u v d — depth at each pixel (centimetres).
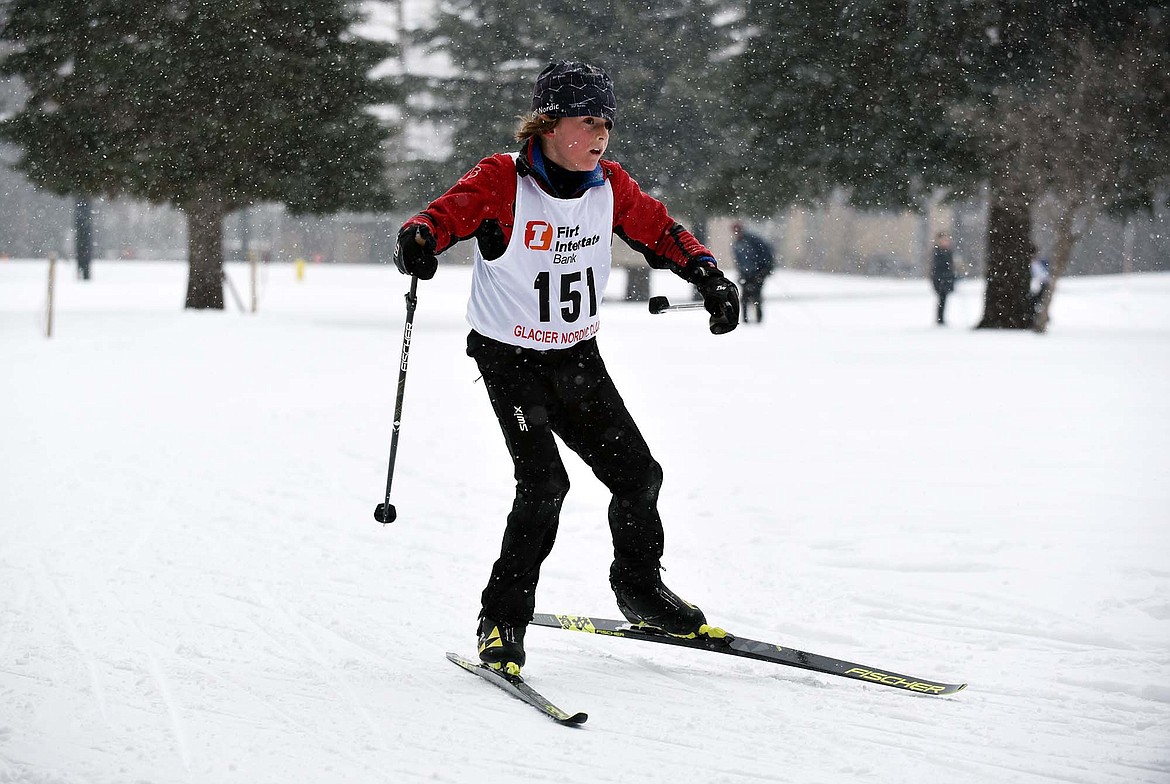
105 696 1230
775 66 7794
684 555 1822
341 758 1050
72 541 1972
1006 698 1200
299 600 1631
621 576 1326
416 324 7081
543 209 1248
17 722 1148
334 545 1958
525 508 1280
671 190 10044
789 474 2389
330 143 7656
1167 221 15062
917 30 7281
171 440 2967
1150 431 2836
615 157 10025
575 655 1401
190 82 7406
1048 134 6994
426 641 1452
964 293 11538
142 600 1627
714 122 8681
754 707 1188
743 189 8219
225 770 1022
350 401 3653
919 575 1677
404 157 10375
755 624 1499
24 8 7300
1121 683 1222
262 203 8056
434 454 2758
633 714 1168
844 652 1378
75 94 7375
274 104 7456
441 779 998
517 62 10125
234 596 1652
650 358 4969
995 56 7225
